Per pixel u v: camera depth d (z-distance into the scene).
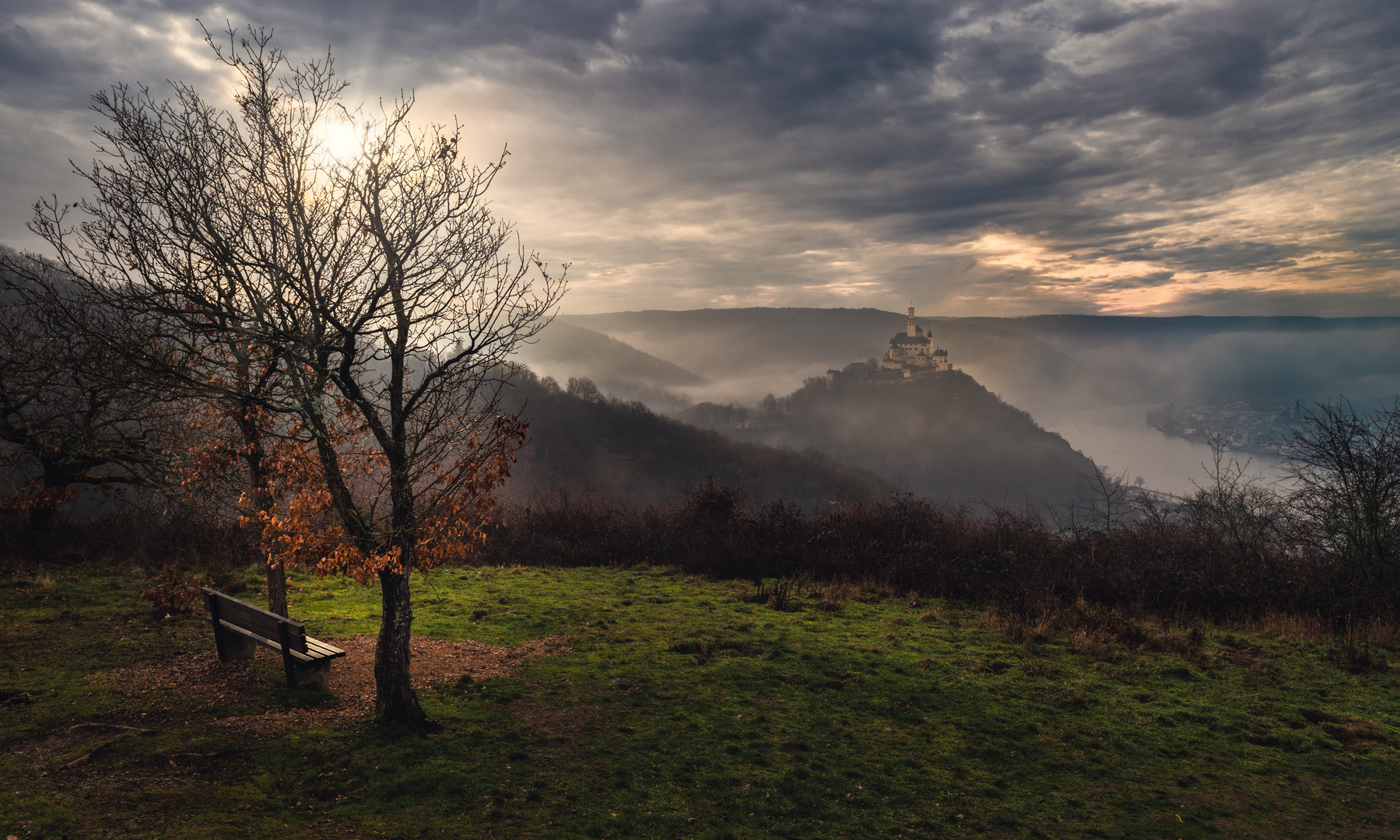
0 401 11.84
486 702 7.62
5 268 8.34
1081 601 11.99
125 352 6.51
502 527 17.64
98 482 13.01
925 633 10.82
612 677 8.52
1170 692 8.52
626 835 5.21
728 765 6.36
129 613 10.13
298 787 5.63
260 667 8.20
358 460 7.70
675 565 16.30
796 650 9.67
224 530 14.32
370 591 12.77
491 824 5.23
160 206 6.54
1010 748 6.96
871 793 6.00
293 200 6.63
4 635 8.81
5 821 4.73
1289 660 9.80
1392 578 11.85
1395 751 7.04
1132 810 5.90
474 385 6.98
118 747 5.97
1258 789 6.30
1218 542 13.67
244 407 7.40
